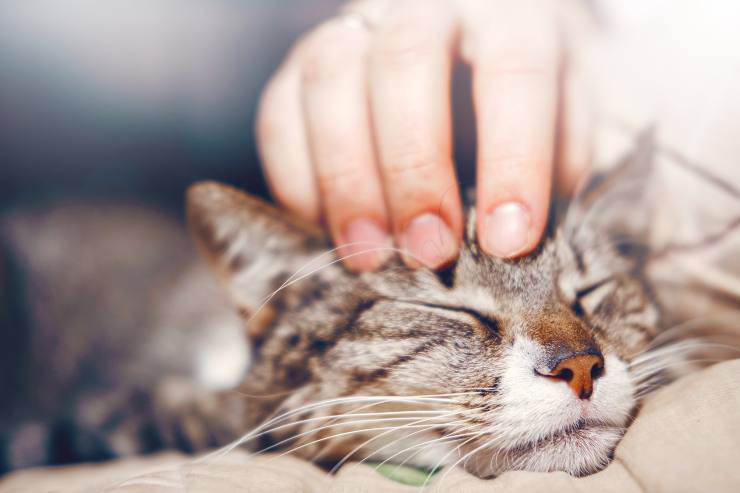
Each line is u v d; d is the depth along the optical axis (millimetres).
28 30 396
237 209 292
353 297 285
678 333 296
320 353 285
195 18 396
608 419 258
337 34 296
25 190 424
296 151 305
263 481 226
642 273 309
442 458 262
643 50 331
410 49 266
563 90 294
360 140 276
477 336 271
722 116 302
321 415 281
